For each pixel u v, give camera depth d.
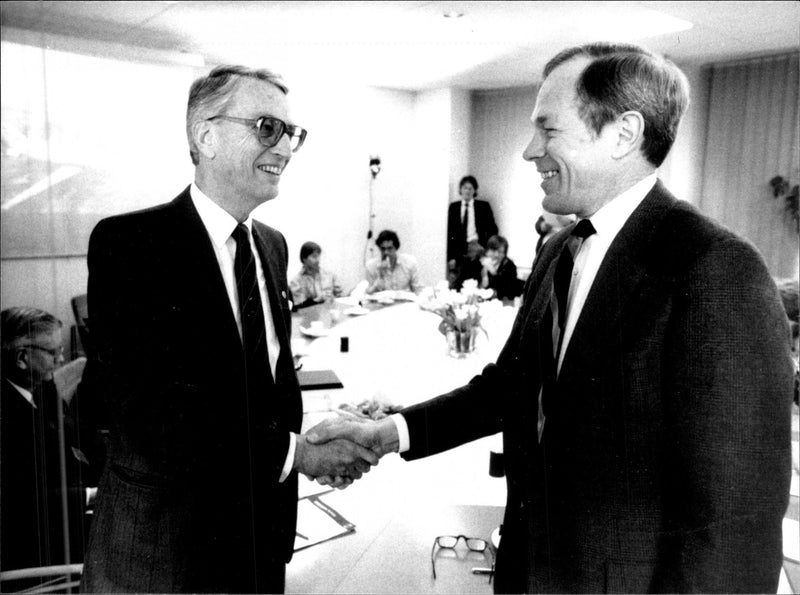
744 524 0.54
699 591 0.56
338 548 0.99
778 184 1.52
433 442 0.98
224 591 0.86
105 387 0.82
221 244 0.88
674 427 0.58
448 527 1.06
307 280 3.10
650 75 0.62
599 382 0.62
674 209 0.63
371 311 3.15
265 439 0.91
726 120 1.54
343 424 1.00
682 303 0.57
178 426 0.84
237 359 0.87
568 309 0.73
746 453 0.53
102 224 0.78
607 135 0.64
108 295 0.79
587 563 0.65
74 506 0.82
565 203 0.69
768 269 0.57
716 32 1.20
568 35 1.05
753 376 0.53
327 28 1.05
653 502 0.61
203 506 0.85
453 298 2.34
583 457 0.64
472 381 1.00
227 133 0.85
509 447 0.83
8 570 0.80
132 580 0.82
